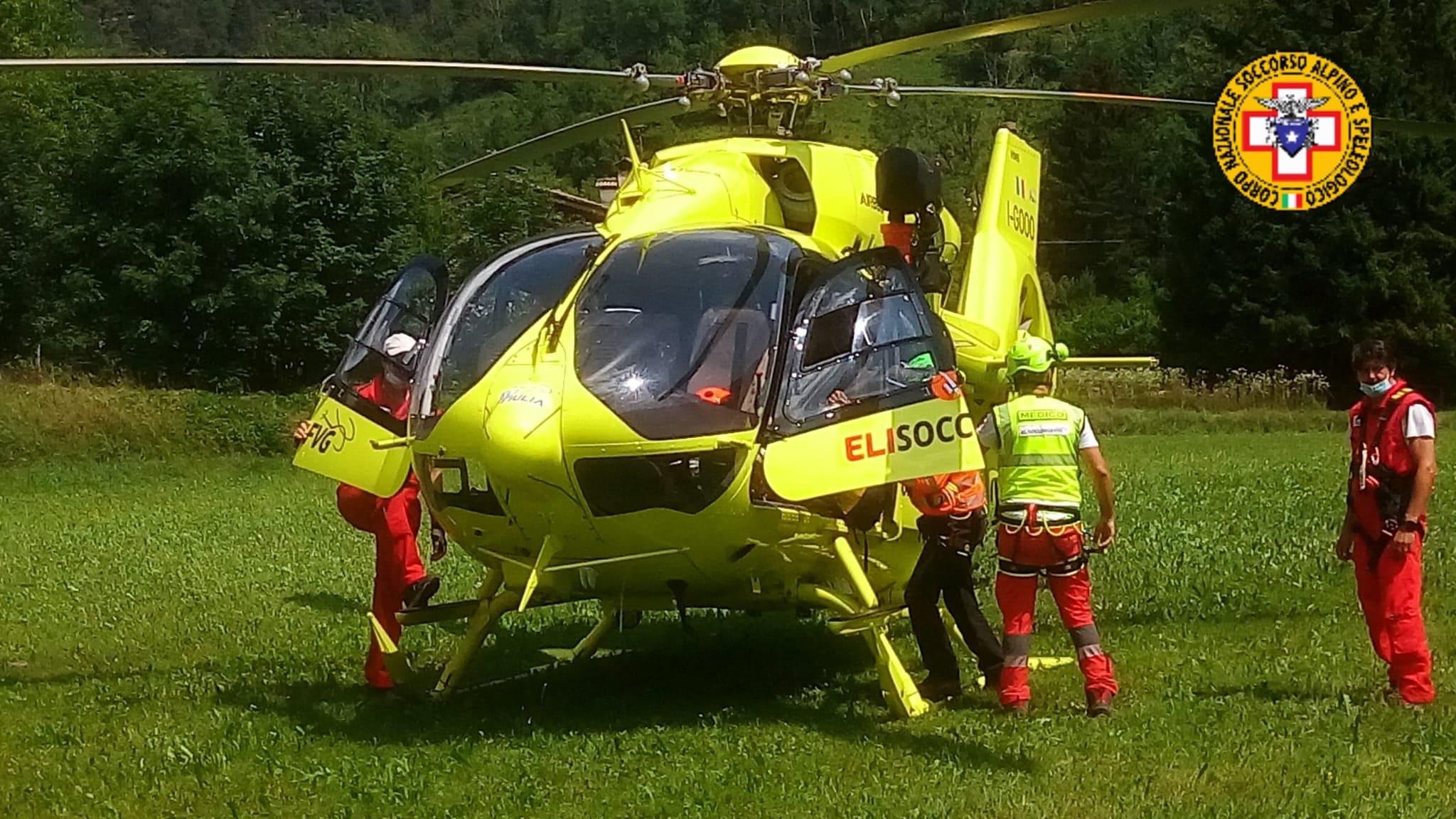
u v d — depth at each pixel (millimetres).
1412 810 5395
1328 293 39750
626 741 6680
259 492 21859
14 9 45906
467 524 6895
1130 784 5738
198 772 6449
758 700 7508
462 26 126438
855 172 8086
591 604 10438
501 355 6734
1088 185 70875
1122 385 35656
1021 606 6898
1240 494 15852
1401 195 39531
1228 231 40594
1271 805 5449
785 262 6875
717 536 6484
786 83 8188
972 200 11320
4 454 25922
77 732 7297
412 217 34844
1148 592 10188
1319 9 41594
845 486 6262
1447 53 40312
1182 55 72625
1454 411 38406
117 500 21125
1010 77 92812
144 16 128625
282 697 7949
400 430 7477
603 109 73562
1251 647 8273
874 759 6230
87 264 32562
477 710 7477
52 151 35469
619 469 6312
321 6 140375
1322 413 32719
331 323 32781
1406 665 6848
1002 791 5699
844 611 6902
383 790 6074
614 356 6477
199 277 32156
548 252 7211
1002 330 8648
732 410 6402
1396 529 6828
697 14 119812
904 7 110000
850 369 6508
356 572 12930
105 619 10875
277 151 33438
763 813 5590
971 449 6227
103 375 31828
